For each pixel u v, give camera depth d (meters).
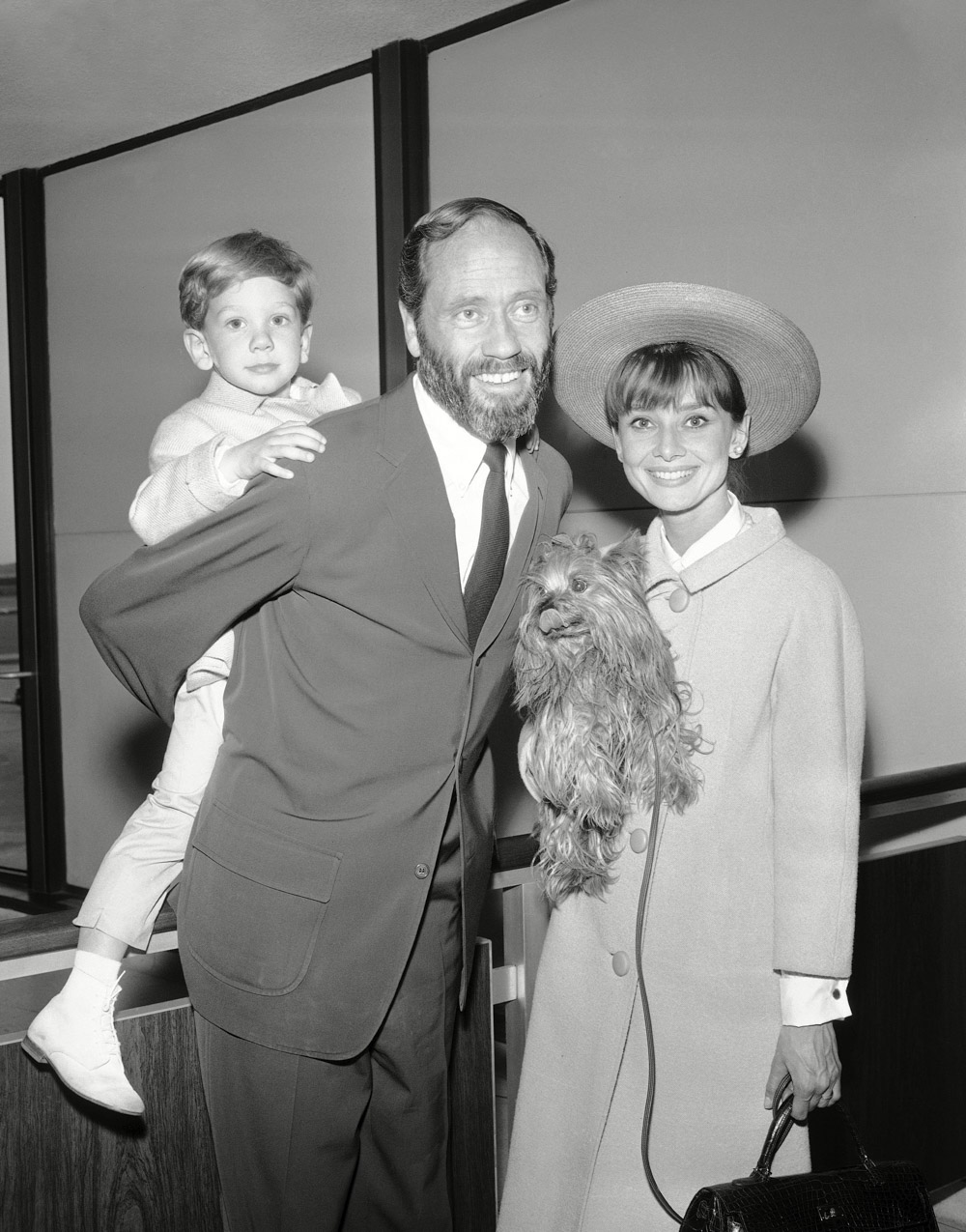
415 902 1.50
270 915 1.46
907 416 3.16
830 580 1.51
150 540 1.56
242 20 3.97
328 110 4.42
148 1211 1.58
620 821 1.52
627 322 1.63
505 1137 2.08
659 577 1.56
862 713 1.50
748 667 1.49
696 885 1.50
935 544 3.13
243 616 1.54
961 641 3.09
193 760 1.62
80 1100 1.53
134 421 5.18
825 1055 1.45
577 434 3.71
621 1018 1.53
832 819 1.45
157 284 5.05
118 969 1.54
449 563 1.49
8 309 5.59
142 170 5.07
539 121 3.85
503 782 4.00
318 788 1.47
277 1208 1.52
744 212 3.43
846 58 3.20
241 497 1.46
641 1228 1.52
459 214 1.50
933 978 2.39
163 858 1.58
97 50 4.21
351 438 1.50
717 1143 1.50
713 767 1.50
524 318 1.49
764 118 3.37
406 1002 1.56
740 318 1.58
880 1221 1.41
